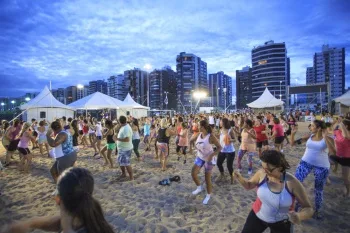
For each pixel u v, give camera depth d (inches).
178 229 166.6
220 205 206.7
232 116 698.8
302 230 164.6
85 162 386.0
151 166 353.4
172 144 611.2
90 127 478.3
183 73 5757.9
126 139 272.8
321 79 6643.7
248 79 6865.2
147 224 174.7
